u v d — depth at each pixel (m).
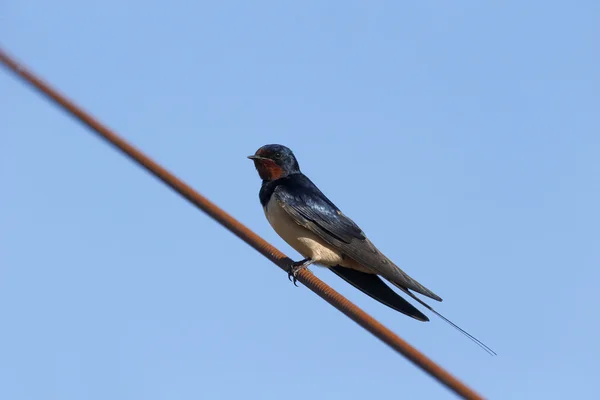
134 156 9.09
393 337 8.05
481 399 6.85
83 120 8.52
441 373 7.27
